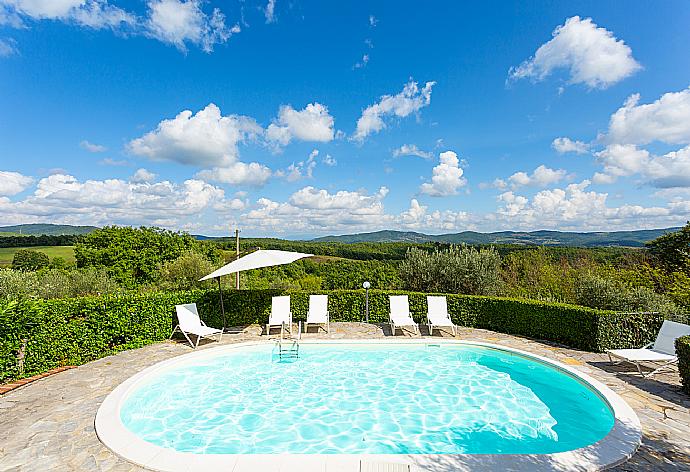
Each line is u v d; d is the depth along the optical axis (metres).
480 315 12.66
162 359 9.19
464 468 4.43
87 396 6.84
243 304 13.37
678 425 5.65
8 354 7.48
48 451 4.93
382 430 6.42
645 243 21.34
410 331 12.35
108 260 34.38
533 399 7.63
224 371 9.20
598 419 6.76
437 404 7.43
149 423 6.63
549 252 20.11
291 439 6.12
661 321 9.70
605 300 11.95
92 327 9.07
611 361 8.77
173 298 11.34
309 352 10.61
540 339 11.09
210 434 6.27
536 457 4.66
